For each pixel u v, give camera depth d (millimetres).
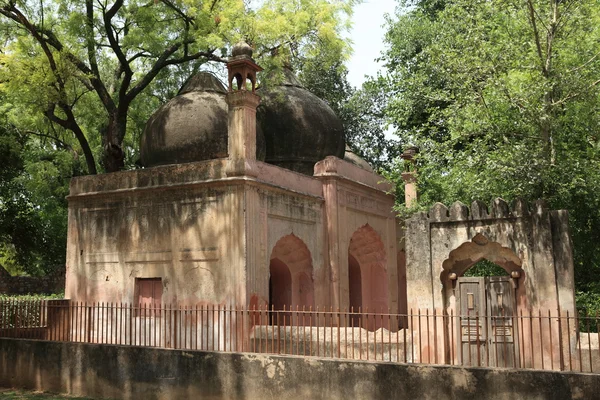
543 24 8609
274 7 13188
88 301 10781
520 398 5484
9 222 18984
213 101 11164
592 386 5203
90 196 10930
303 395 6457
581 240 9742
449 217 8320
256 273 9391
